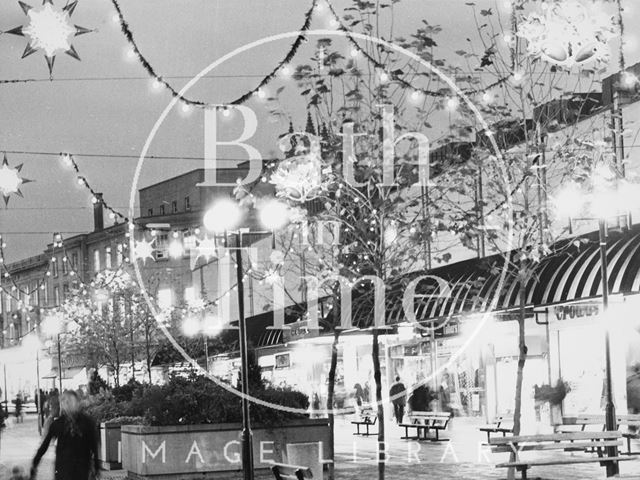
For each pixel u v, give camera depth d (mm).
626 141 28234
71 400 14477
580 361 31328
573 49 9633
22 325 115125
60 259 117000
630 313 28656
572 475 20547
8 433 48656
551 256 29969
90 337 52844
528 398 34438
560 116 24594
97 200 28750
